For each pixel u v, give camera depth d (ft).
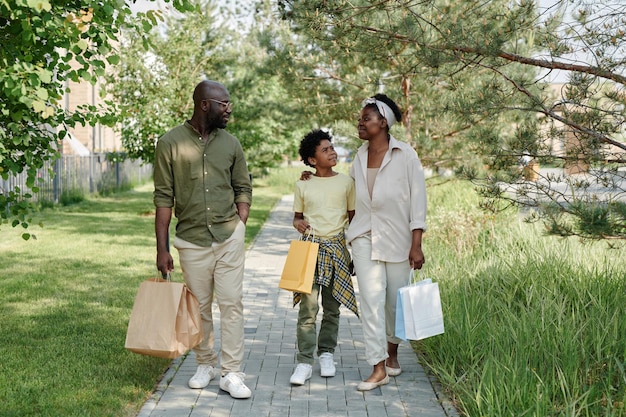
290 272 16.80
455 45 18.80
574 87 17.47
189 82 62.08
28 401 15.35
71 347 19.63
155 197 16.15
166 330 15.19
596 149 17.35
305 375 16.97
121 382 16.70
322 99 42.57
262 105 64.39
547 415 13.76
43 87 15.83
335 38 20.86
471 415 14.48
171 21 61.46
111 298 26.25
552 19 18.11
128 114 18.47
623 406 13.73
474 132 19.71
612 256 25.66
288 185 100.01
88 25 16.30
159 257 16.06
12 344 19.95
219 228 16.07
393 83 38.63
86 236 44.91
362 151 17.10
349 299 17.03
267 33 41.32
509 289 22.89
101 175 84.58
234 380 16.17
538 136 17.87
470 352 16.80
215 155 16.05
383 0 19.29
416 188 16.53
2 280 29.68
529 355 16.05
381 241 16.55
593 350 16.92
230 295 16.25
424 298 15.87
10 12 13.94
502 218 36.42
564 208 16.97
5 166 16.69
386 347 16.74
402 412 15.23
